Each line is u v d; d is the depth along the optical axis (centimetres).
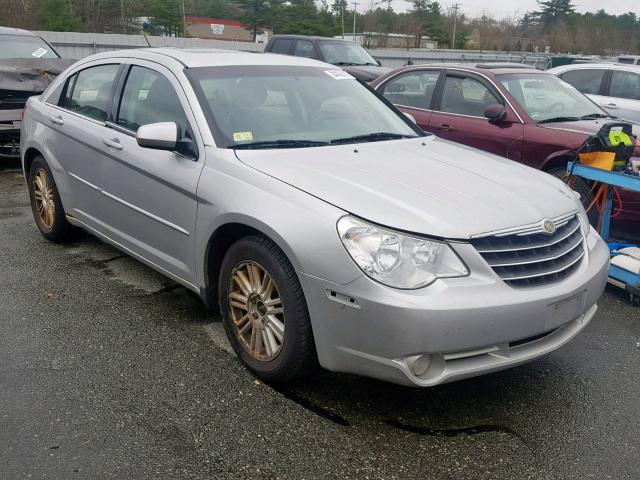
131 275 504
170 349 386
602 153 520
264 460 286
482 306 293
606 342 420
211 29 6288
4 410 317
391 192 329
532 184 377
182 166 388
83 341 393
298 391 345
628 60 1797
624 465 292
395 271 294
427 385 296
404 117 490
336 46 1447
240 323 364
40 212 578
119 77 475
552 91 732
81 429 304
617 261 498
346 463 286
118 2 4784
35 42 1055
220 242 377
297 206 321
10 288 472
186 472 276
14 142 880
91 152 476
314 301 310
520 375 372
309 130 420
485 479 279
